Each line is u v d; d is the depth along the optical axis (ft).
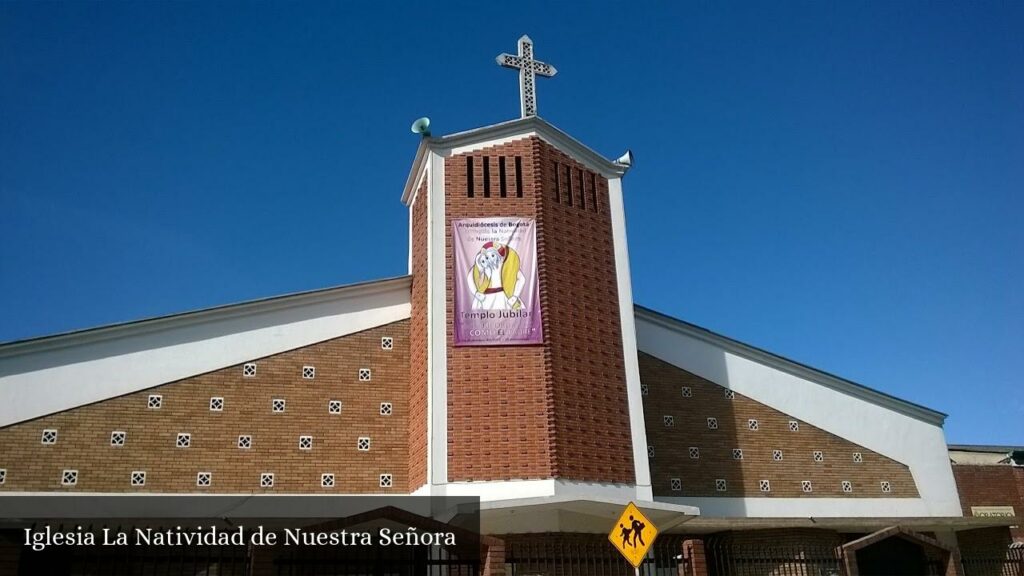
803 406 110.32
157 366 85.51
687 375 106.83
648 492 86.17
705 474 103.04
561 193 94.63
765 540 99.60
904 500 109.81
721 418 106.32
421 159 95.96
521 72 99.96
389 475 89.40
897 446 112.27
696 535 99.76
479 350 85.81
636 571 57.62
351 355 93.04
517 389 84.28
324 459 88.12
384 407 92.12
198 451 84.43
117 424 82.53
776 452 107.04
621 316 93.45
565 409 84.43
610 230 96.99
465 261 89.15
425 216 93.50
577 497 79.15
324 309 93.61
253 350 89.56
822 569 76.38
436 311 87.10
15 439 78.84
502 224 90.84
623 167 100.83
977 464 123.44
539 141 95.25
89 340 83.82
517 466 81.35
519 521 82.58
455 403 83.66
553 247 91.20
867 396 113.60
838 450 109.81
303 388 90.12
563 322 88.43
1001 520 107.96
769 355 111.34
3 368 80.07
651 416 103.40
